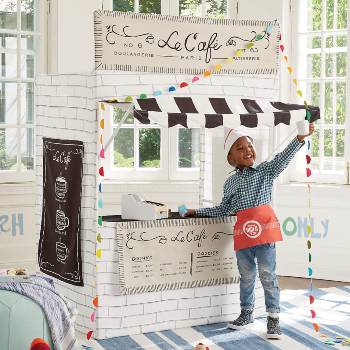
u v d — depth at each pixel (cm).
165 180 575
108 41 398
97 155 402
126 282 406
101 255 404
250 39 431
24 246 550
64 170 427
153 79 409
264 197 415
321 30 559
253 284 423
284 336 410
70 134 424
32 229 552
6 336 306
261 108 423
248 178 416
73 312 336
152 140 575
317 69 565
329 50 558
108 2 563
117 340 404
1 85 551
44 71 560
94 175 404
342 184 554
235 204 421
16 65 555
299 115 409
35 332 311
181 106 404
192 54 418
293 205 554
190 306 428
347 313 456
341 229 542
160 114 380
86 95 408
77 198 416
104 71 400
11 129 557
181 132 580
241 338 407
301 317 446
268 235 405
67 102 425
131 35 402
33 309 313
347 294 502
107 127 564
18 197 547
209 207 457
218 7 574
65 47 554
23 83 559
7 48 552
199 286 429
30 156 566
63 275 430
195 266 426
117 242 405
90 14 558
